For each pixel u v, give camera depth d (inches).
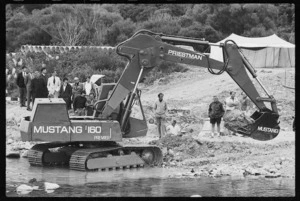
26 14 2896.2
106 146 1005.2
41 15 2751.0
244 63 1016.2
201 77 2148.1
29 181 858.8
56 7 2787.9
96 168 948.6
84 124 946.1
